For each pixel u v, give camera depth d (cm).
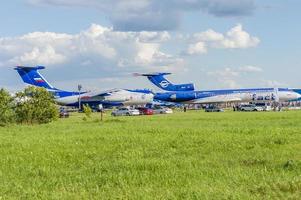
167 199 1288
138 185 1498
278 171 1694
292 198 1266
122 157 2186
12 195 1396
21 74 12250
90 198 1328
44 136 3391
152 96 13700
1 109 5425
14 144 2814
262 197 1291
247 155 2178
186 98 14388
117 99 13262
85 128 4341
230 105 15700
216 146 2567
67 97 12888
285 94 13838
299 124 4612
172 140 2894
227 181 1526
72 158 2188
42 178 1673
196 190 1374
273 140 2805
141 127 4322
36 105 5825
